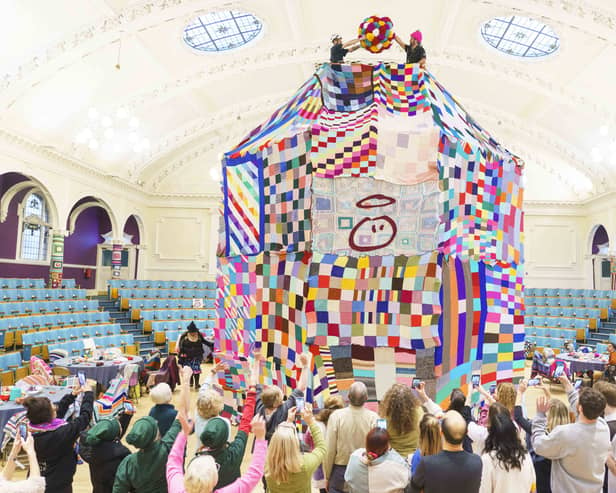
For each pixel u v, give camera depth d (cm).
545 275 1836
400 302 388
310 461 249
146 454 258
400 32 1298
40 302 1205
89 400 333
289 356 411
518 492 242
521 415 315
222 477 257
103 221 1991
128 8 1009
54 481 300
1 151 1124
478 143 435
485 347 415
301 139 409
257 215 442
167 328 1360
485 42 1288
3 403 546
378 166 398
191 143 1861
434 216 389
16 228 1526
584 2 982
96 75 1197
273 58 1365
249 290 446
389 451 242
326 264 400
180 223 1920
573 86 1305
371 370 389
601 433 278
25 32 949
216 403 315
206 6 1085
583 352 1060
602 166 1556
